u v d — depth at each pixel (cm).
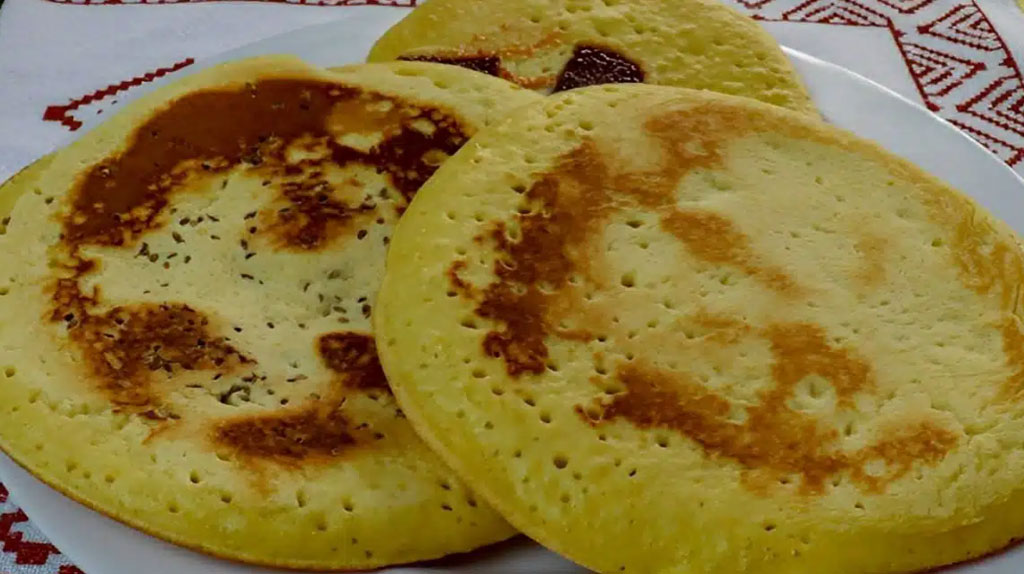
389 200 42
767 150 41
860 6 56
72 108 52
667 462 36
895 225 40
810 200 40
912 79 53
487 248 38
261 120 43
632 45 47
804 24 55
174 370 38
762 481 35
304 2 56
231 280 40
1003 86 53
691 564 35
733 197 40
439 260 38
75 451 37
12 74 53
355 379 38
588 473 35
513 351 37
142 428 37
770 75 47
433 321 37
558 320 37
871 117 47
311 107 43
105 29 55
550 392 36
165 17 55
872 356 37
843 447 36
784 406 37
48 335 38
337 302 40
